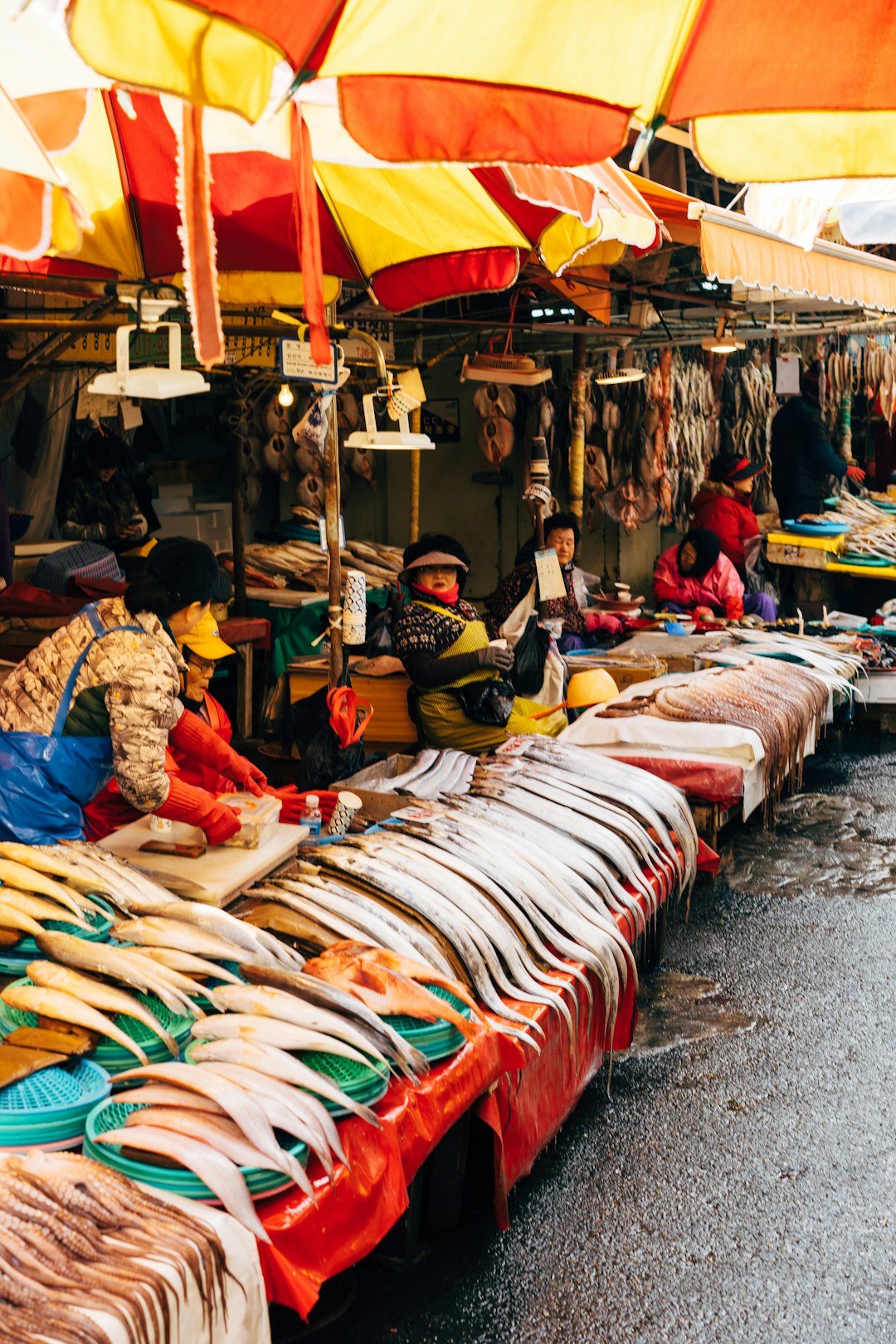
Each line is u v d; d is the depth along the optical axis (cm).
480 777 452
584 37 232
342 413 888
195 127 200
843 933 540
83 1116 229
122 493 735
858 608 1129
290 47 195
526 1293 305
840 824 690
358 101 234
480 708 543
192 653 474
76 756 333
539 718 616
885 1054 434
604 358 1005
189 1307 186
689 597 903
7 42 231
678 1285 310
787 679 677
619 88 242
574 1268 315
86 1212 195
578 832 411
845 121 279
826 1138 379
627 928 395
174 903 288
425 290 475
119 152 405
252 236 460
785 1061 427
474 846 372
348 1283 307
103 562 642
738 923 549
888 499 1320
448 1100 273
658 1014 461
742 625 859
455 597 561
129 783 324
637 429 1009
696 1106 398
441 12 216
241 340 605
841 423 1324
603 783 457
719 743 562
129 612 331
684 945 525
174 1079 227
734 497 1021
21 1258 182
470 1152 346
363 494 1136
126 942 274
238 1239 200
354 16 207
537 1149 344
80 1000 246
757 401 1152
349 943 294
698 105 245
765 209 356
